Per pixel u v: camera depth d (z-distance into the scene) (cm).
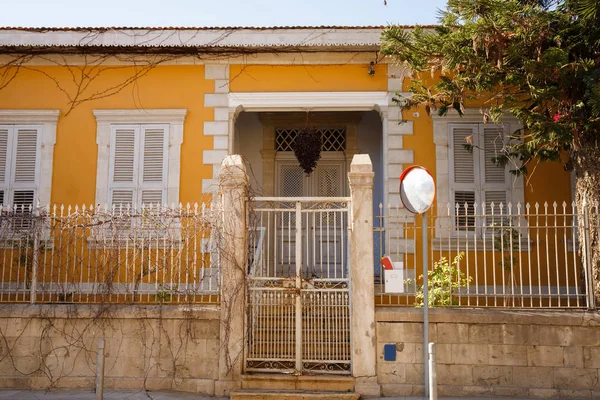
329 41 1116
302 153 1265
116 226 833
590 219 807
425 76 1114
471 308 800
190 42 1126
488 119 1024
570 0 838
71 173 1120
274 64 1138
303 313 804
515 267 1036
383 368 784
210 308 809
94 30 1132
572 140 834
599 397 759
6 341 815
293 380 777
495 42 823
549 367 773
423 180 779
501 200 1093
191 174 1113
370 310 781
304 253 1029
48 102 1137
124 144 1127
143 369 803
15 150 1127
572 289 1018
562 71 821
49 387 804
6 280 889
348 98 1123
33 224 845
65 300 830
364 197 799
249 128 1317
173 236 825
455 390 773
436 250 1047
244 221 818
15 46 1106
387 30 916
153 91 1138
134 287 823
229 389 777
